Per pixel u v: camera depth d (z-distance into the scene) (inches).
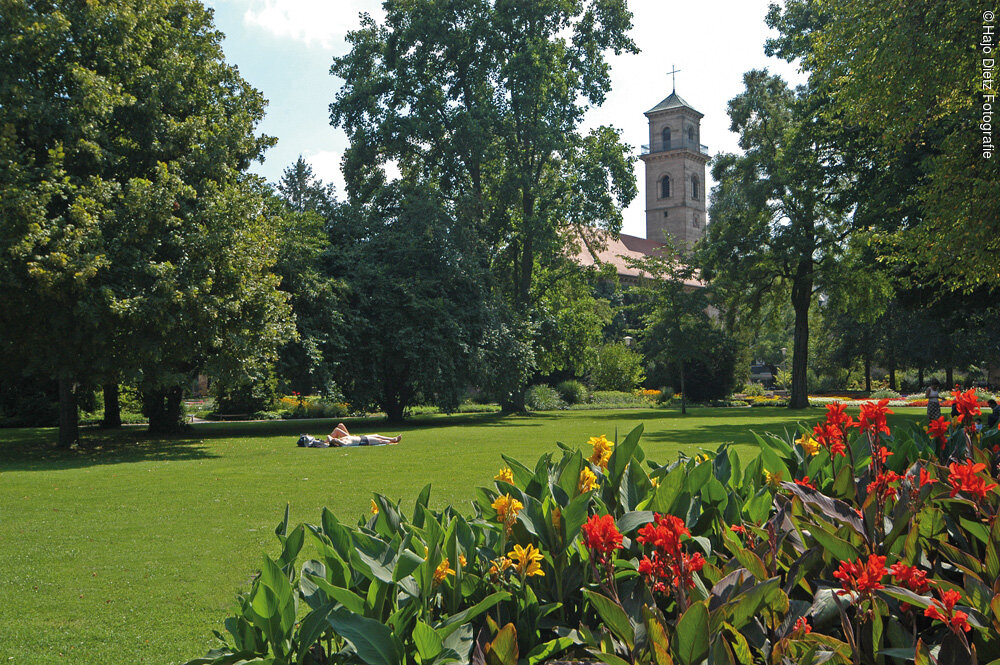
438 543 80.8
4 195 655.1
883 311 1473.9
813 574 86.0
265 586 77.5
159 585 240.8
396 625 75.0
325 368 1082.7
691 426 1005.2
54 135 744.3
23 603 222.1
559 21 1473.9
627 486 109.4
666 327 1487.5
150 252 741.3
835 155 1088.8
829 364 2507.4
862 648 72.0
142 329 738.8
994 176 560.4
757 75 1472.7
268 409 1706.4
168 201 733.9
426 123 1346.0
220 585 240.4
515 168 1428.4
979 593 72.0
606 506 103.7
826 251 1451.8
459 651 74.1
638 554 94.9
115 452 756.6
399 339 1170.0
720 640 61.1
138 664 174.2
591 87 1478.8
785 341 3390.7
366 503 397.7
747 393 2353.6
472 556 93.7
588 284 1616.6
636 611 78.5
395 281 1222.3
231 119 871.7
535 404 1841.8
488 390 1357.0
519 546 85.4
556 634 85.6
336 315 1113.4
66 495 440.1
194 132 825.5
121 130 805.9
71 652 182.2
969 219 550.9
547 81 1424.7
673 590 77.4
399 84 1390.3
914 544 81.0
